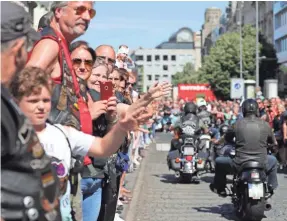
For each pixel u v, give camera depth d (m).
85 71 4.88
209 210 10.33
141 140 19.66
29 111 2.96
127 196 10.26
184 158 13.73
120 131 3.55
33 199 2.50
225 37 75.62
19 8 2.70
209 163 15.34
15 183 2.46
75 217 3.58
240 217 9.39
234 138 9.20
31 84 2.92
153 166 18.00
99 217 5.64
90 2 4.13
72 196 3.55
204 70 78.06
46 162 2.58
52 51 3.85
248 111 9.07
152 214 9.86
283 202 11.19
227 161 9.50
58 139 3.33
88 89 5.41
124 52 8.89
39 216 2.53
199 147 14.15
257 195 8.60
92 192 5.38
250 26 76.44
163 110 42.09
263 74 74.62
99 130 5.00
